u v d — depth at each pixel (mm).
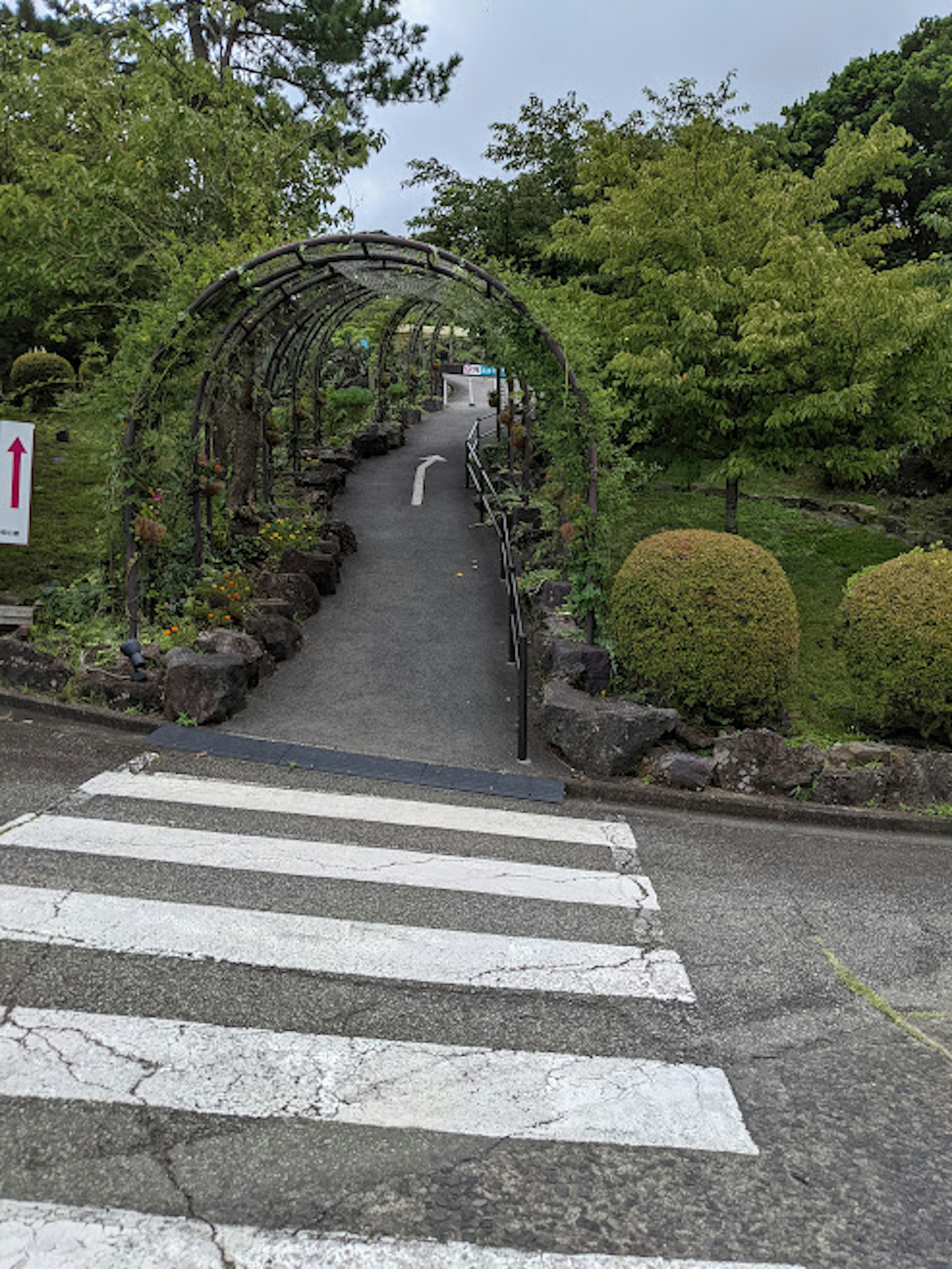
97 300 11703
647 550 7508
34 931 3920
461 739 7242
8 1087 2986
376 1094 3113
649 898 4902
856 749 6863
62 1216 2502
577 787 6535
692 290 9828
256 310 10109
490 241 16297
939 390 9906
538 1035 3549
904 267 10086
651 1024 3697
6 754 6004
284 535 11281
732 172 11375
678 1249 2584
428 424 25438
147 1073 3113
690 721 7426
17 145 10758
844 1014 3916
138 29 11172
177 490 8945
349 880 4715
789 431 10352
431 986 3814
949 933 4812
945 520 14133
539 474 14805
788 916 4848
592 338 9758
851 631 7410
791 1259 2588
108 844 4844
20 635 7625
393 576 11570
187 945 3932
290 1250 2457
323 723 7293
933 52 21391
